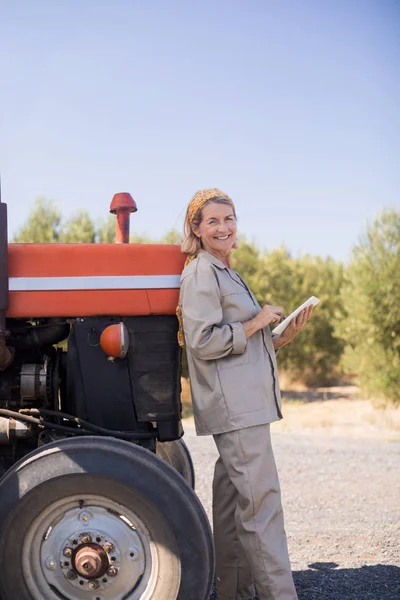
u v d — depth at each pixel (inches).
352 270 561.3
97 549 109.0
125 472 107.0
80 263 120.4
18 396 128.0
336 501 229.9
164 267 122.0
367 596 138.6
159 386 121.3
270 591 114.4
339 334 581.9
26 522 107.8
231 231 121.7
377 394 547.8
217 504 128.7
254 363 117.8
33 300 119.2
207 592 107.3
